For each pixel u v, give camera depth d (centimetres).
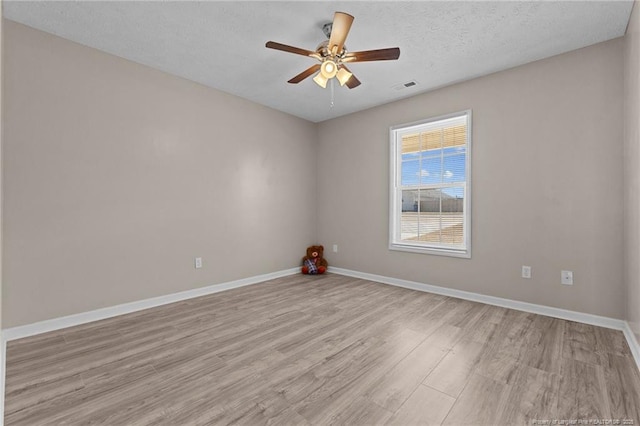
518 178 309
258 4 219
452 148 364
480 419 150
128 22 241
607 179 262
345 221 472
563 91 283
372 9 224
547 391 172
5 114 234
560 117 285
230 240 391
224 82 356
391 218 414
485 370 194
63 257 263
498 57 292
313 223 507
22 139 242
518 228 309
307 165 496
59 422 148
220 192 380
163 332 255
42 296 253
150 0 214
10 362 205
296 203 479
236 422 148
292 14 231
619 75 256
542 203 295
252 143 416
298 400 165
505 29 247
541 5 218
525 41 264
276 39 267
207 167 366
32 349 223
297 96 398
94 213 280
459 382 181
